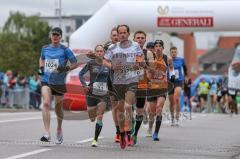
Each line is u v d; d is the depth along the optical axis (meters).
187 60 124.56
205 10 53.00
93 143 22.64
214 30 53.66
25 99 58.78
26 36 170.88
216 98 62.16
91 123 34.81
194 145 24.09
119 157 19.69
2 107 58.16
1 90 57.78
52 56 22.53
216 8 52.97
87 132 29.11
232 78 34.69
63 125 33.34
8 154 19.66
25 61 133.88
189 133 29.98
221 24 53.00
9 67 133.25
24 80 58.66
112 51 21.58
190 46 125.00
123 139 22.05
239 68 34.28
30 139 24.73
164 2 54.00
